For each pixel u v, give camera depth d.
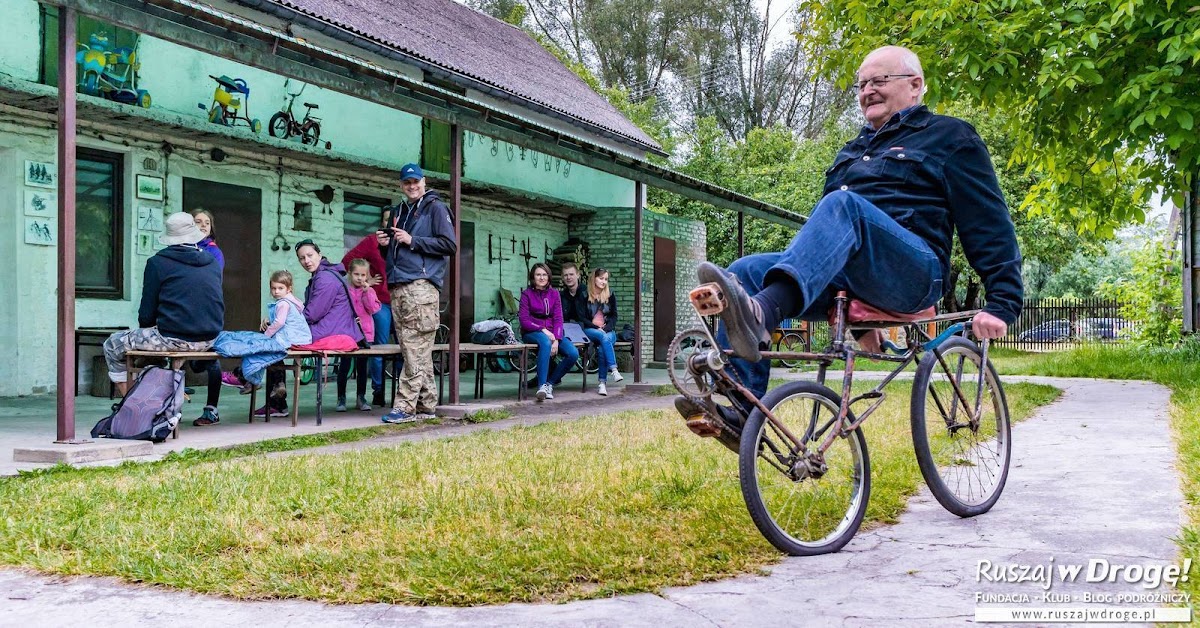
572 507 3.46
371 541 2.97
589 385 11.09
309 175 11.87
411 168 7.18
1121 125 9.09
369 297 7.84
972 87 8.92
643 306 16.92
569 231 17.22
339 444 5.89
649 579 2.52
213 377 6.68
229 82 10.38
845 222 2.91
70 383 5.06
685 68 44.06
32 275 9.01
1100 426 5.98
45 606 2.42
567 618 2.25
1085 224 12.16
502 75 15.15
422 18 15.55
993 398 3.75
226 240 10.82
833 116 37.25
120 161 9.80
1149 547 2.82
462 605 2.38
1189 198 14.62
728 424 2.93
